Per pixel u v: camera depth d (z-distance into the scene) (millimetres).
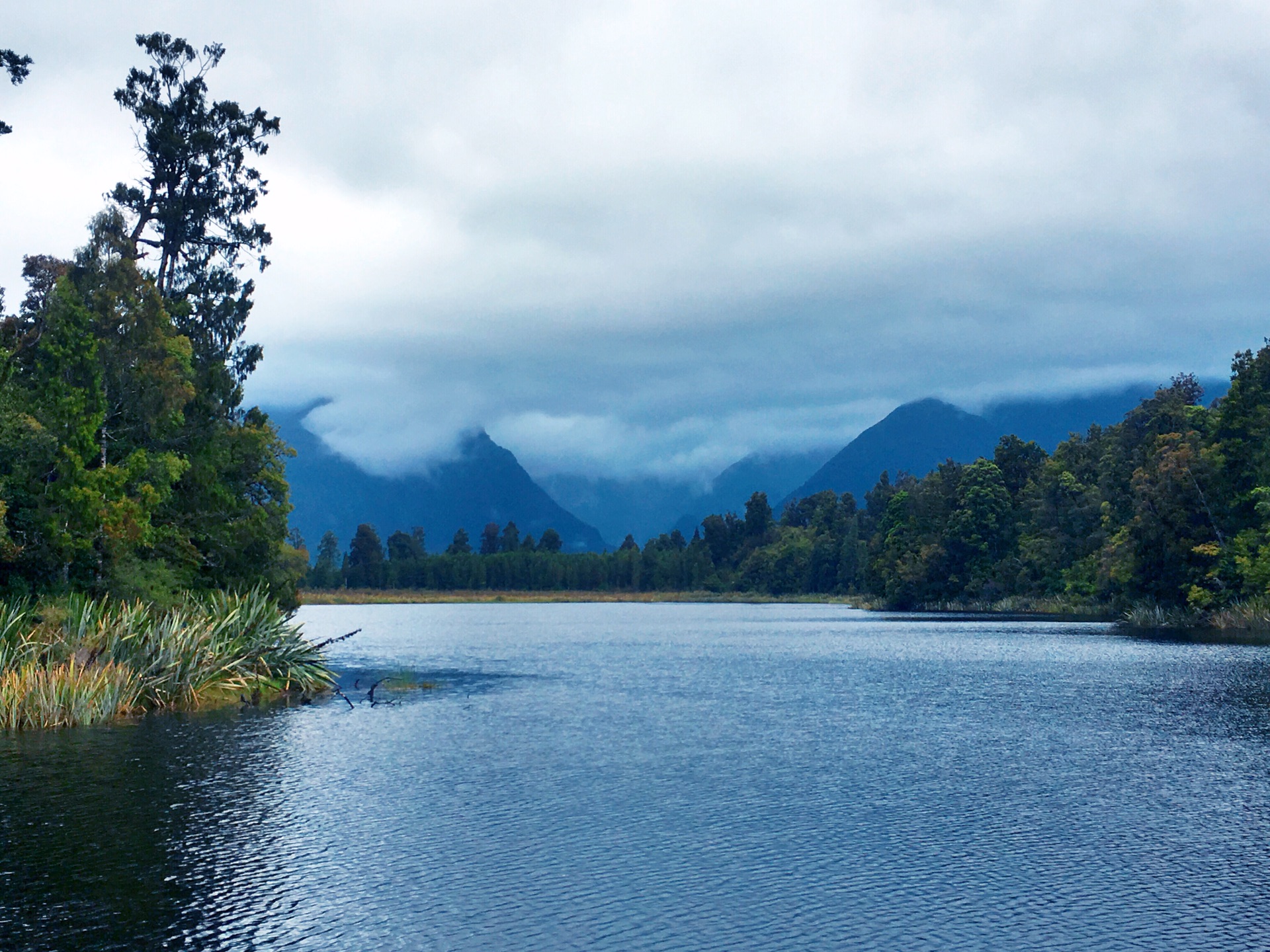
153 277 49594
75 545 38750
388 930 14422
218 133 60688
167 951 13609
